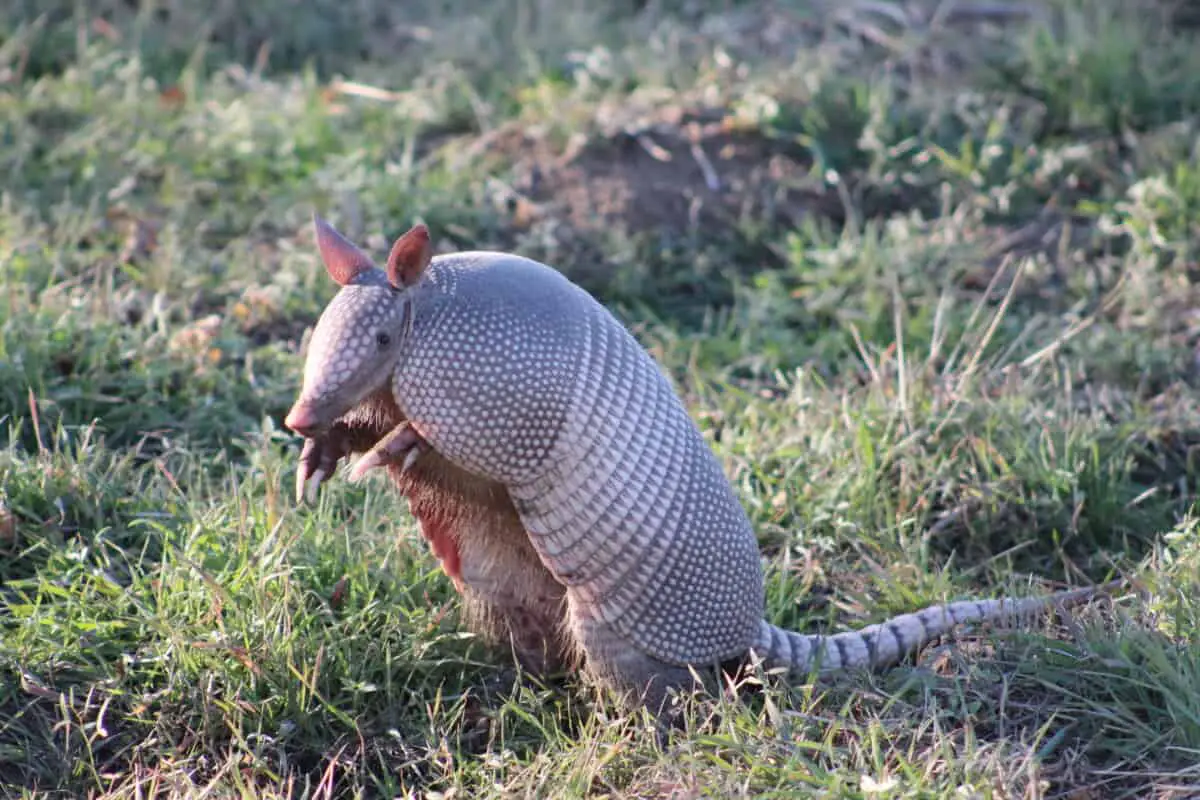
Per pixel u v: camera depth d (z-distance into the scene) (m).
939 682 8.74
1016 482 10.93
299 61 19.09
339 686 8.93
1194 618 8.90
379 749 8.52
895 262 14.00
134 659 8.79
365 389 7.58
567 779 8.06
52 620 8.94
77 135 15.78
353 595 9.21
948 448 11.27
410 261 7.51
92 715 8.70
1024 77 17.48
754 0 20.14
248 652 8.59
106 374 11.52
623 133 16.03
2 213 14.05
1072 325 13.52
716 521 8.30
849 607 9.80
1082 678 8.67
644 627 8.33
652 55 17.97
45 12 18.56
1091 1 19.23
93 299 12.55
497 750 8.76
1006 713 8.59
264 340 12.98
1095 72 17.05
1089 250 14.85
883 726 8.21
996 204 15.54
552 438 7.70
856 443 11.12
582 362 7.72
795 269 14.43
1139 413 11.90
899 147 15.98
